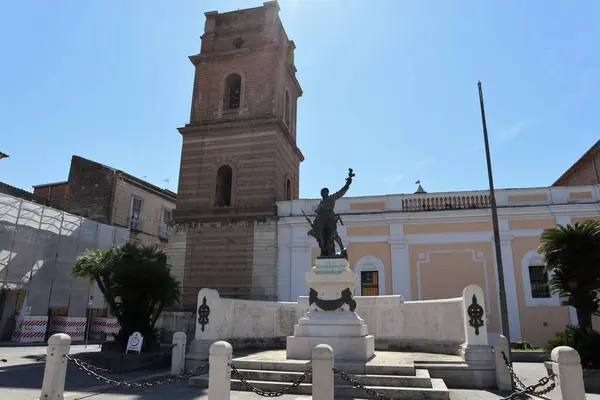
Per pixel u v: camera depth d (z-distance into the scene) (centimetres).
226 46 3158
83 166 3525
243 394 1028
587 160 3159
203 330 1400
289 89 3328
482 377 1155
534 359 1825
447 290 2352
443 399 979
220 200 2939
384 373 1098
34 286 2606
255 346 1623
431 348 1507
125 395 1021
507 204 2422
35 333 2523
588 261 1338
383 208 2572
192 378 1162
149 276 1759
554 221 2330
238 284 2614
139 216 3603
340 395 1017
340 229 2569
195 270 2700
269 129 2859
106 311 3145
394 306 1653
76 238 2919
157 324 2542
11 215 2512
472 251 2370
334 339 1233
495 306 2273
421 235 2458
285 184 3052
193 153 2942
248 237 2677
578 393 682
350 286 1327
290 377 1107
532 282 2289
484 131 1859
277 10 3147
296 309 1811
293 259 2581
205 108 3033
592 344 1208
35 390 1070
